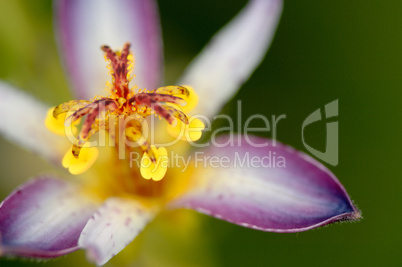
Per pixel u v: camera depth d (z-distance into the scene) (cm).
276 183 9
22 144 9
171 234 9
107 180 9
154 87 10
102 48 9
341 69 11
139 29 10
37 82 10
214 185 9
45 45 11
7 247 7
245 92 11
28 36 11
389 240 10
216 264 10
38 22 11
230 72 10
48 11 11
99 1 10
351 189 11
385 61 11
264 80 11
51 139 9
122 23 10
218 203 9
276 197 8
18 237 8
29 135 9
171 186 9
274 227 8
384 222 10
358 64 11
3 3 11
